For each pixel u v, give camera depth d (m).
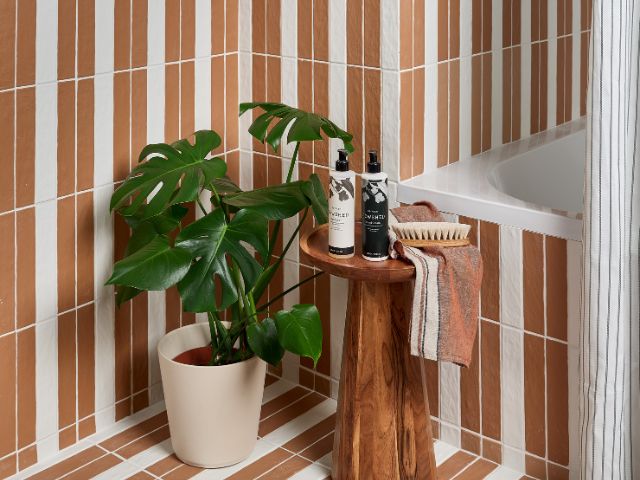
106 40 2.50
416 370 2.36
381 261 2.25
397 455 2.38
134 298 2.73
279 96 2.78
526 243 2.40
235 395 2.48
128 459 2.59
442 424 2.68
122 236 2.65
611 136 2.14
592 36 2.13
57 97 2.42
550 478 2.50
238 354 2.53
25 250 2.43
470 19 2.69
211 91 2.79
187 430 2.51
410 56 2.53
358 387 2.35
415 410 2.37
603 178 2.16
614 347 2.21
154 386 2.85
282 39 2.73
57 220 2.49
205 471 2.54
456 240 2.30
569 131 3.04
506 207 2.40
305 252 2.32
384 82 2.54
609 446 2.26
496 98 2.83
